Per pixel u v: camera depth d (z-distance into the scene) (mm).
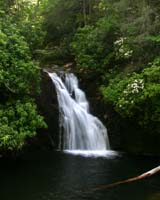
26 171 14570
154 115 17016
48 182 13141
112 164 15938
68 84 21016
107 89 18516
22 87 15484
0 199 11406
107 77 19922
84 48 21781
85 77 21297
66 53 24609
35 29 20250
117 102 17703
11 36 16359
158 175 14266
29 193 11977
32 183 13016
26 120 15055
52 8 25984
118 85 18078
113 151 18969
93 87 20828
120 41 19781
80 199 11438
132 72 18594
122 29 19484
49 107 19234
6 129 14258
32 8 24922
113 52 20375
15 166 15359
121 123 19188
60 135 19203
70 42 25141
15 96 15852
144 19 18516
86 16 25578
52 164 15703
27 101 15883
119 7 20281
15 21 19484
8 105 15391
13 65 15602
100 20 22172
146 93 16688
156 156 18203
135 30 19078
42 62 23828
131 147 18859
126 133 19078
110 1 22125
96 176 13953
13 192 12062
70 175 14023
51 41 27078
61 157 17125
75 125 19703
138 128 18766
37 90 17000
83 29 23078
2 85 15312
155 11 19031
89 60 21078
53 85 19969
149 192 12195
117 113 19297
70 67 23078
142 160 17000
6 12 19469
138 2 19594
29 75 16156
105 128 19438
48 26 26703
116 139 19250
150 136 18609
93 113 20047
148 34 18219
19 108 15094
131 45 19219
